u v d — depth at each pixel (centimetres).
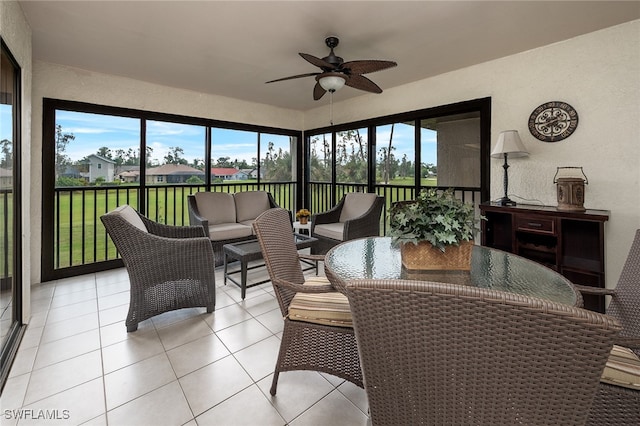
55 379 173
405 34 274
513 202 302
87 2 222
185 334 224
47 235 339
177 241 242
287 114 574
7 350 194
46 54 315
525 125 316
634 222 260
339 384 171
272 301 284
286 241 191
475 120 368
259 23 253
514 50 310
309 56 249
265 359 194
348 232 363
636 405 110
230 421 145
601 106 271
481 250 189
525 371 67
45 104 334
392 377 81
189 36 276
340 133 531
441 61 338
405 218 146
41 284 330
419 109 407
